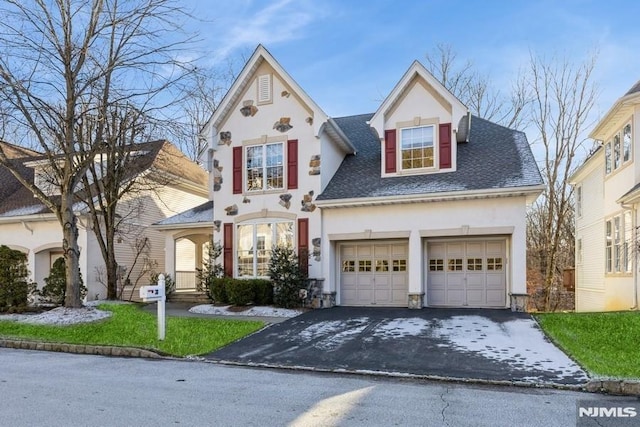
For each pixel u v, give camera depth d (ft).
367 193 51.34
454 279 51.13
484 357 28.94
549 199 85.71
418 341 33.55
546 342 32.30
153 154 72.84
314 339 35.60
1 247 52.01
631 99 46.70
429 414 18.62
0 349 35.94
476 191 46.34
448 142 51.78
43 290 53.83
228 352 32.78
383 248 53.88
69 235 46.91
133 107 45.93
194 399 20.85
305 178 54.65
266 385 23.75
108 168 59.16
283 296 50.55
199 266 80.79
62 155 49.14
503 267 49.57
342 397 21.30
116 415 18.38
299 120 55.52
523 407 19.65
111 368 28.25
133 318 45.24
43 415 18.39
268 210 55.98
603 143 58.75
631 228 48.06
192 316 46.80
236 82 57.82
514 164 49.78
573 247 92.58
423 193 48.34
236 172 58.13
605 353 29.14
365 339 34.81
